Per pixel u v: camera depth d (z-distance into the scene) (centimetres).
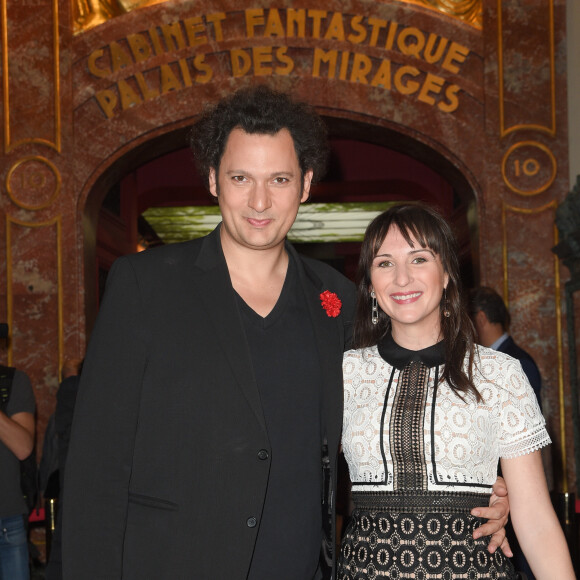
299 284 215
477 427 193
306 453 198
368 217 1328
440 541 187
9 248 671
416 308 200
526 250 665
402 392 200
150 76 685
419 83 682
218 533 185
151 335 192
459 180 702
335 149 1041
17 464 375
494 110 675
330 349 208
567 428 640
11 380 383
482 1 680
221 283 200
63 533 183
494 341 430
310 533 197
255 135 195
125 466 186
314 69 678
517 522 192
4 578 369
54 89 680
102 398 186
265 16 679
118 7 688
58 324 665
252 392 190
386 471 195
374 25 679
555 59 673
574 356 612
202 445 188
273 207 197
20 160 677
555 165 667
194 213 1274
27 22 683
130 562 184
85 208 683
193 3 680
